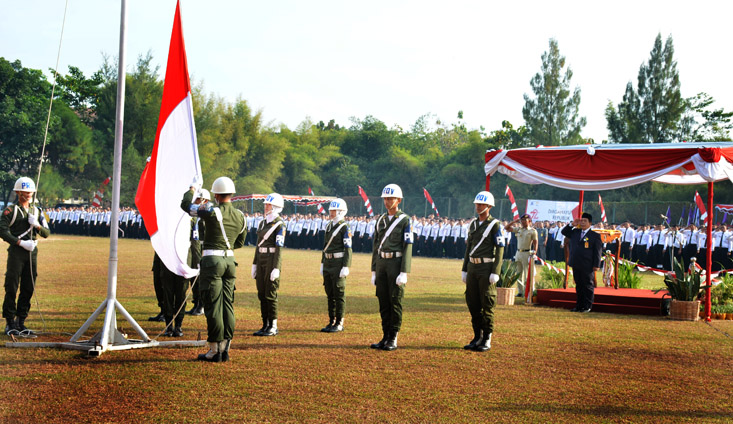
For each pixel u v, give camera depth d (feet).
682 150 40.68
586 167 44.19
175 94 28.71
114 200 27.40
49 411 18.31
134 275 55.42
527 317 39.01
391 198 28.76
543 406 19.93
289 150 208.33
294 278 58.08
